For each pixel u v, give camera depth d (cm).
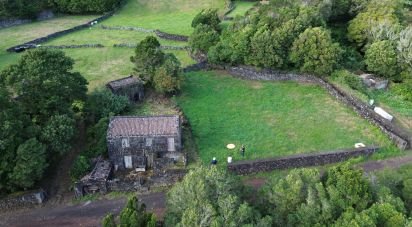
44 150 5056
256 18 9050
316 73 8212
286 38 8188
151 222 4050
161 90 7531
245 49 8419
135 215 4069
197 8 13138
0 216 5103
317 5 9138
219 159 5959
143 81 7838
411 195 4431
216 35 9269
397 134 6378
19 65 5991
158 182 5572
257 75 8488
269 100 7688
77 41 10644
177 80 7625
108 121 6216
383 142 6350
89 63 9256
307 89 8031
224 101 7669
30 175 4994
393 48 8056
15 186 5144
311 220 4097
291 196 4247
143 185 5531
